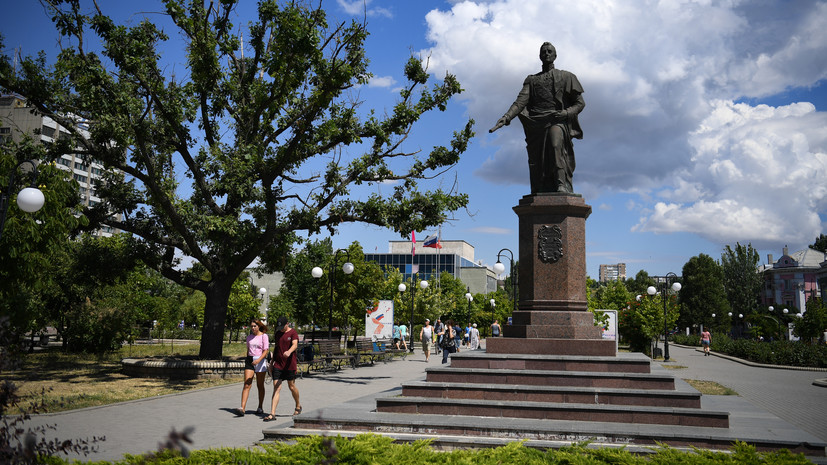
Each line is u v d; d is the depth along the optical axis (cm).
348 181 1789
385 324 3164
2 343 479
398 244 9006
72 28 1591
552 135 1307
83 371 1839
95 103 1514
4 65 1623
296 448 564
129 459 493
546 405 920
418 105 1812
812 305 4016
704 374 2291
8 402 456
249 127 1817
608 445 779
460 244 9988
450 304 5003
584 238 1274
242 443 835
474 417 923
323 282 3797
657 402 943
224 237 1783
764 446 767
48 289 2398
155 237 1877
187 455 305
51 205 1499
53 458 466
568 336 1199
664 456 581
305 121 1678
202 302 4341
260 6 1599
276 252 2031
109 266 1970
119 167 1678
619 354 1257
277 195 1844
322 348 2083
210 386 1532
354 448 549
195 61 1689
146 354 2627
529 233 1280
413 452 583
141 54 1560
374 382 1683
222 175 1702
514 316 1259
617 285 5116
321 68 1638
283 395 1377
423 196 1802
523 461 562
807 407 1373
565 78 1345
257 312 3747
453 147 1847
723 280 8519
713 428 860
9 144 1644
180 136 1712
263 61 1836
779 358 2959
